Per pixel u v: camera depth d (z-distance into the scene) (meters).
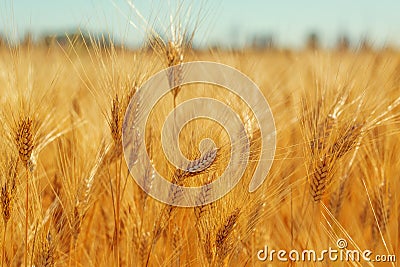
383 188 1.20
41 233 1.04
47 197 1.21
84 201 1.07
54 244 1.03
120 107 1.02
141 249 1.09
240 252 1.10
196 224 1.04
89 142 1.13
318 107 1.07
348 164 1.21
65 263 1.10
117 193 1.06
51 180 1.19
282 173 1.15
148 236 1.09
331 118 1.06
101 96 1.04
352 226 1.25
